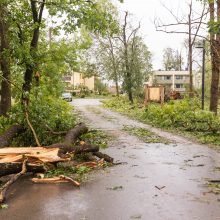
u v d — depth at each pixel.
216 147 12.74
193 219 5.62
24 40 16.98
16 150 8.86
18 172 8.06
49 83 18.19
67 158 8.89
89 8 16.31
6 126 12.30
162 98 28.03
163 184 7.68
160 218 5.67
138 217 5.72
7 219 5.69
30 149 8.98
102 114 29.73
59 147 9.40
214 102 20.27
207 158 10.63
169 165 9.62
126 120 24.11
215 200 6.58
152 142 14.01
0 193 6.78
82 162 9.67
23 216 5.81
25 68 16.06
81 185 7.66
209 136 15.16
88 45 18.28
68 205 6.34
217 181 7.92
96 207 6.22
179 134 16.44
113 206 6.27
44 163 8.54
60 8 15.92
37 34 16.44
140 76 43.31
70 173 8.71
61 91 18.56
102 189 7.34
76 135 12.05
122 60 43.59
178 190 7.23
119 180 8.03
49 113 12.60
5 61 15.59
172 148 12.51
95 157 10.48
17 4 16.95
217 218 5.66
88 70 50.31
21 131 11.45
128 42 43.44
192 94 25.03
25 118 11.73
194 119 17.38
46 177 8.21
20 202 6.54
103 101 52.03
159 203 6.41
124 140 14.51
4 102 15.88
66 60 17.81
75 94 77.81
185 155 11.12
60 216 5.80
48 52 17.34
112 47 48.09
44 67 17.67
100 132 16.97
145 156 10.94
